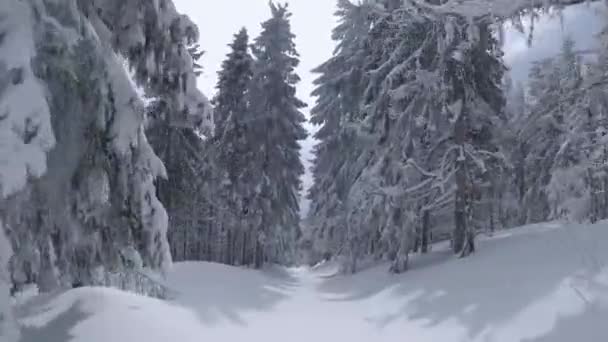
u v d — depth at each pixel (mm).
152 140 21844
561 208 17812
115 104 7289
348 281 21172
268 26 32844
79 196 7230
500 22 8023
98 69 7055
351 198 20547
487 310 10391
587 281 9242
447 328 10523
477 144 17703
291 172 34469
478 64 16375
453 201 18859
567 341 7699
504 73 17109
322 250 25766
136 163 7672
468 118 16781
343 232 24266
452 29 11719
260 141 31500
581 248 11273
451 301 11914
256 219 31266
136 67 8266
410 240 17891
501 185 19047
